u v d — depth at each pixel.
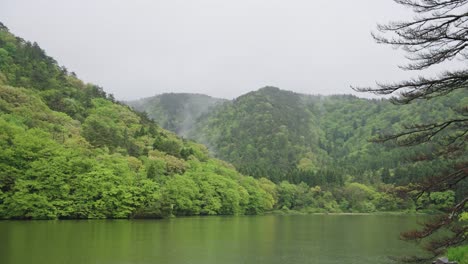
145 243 52.12
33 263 36.38
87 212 89.94
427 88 19.05
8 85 131.75
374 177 197.12
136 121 169.00
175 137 184.25
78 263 37.44
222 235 65.88
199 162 147.12
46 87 155.62
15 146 85.44
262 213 152.00
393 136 20.91
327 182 191.25
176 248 49.25
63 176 88.00
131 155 124.06
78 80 193.62
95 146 112.38
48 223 75.06
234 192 134.62
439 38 17.86
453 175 20.05
